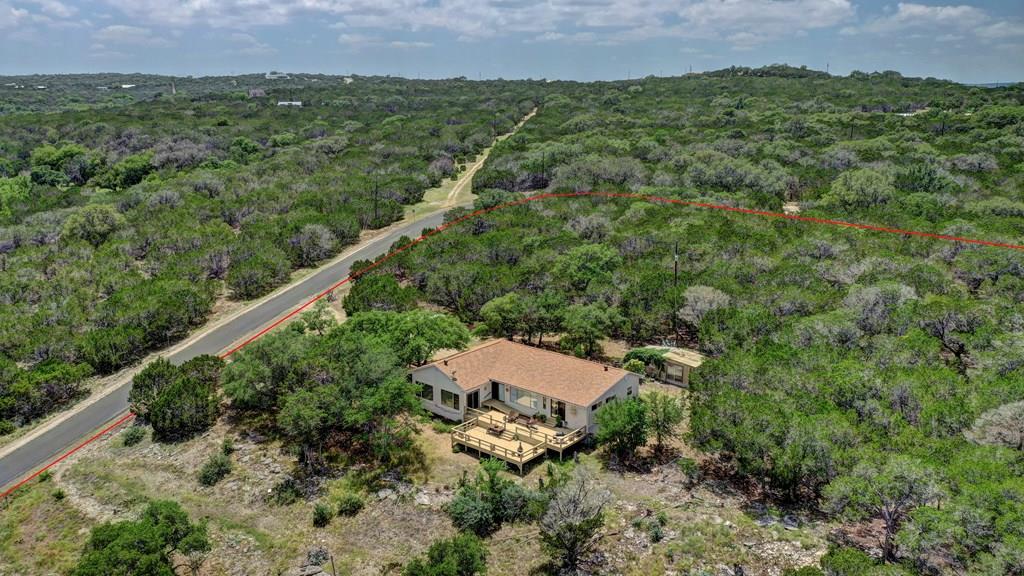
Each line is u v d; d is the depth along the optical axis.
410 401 32.38
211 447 34.28
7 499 30.94
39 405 39.03
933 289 42.53
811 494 28.03
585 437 33.56
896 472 21.78
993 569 18.41
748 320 39.06
